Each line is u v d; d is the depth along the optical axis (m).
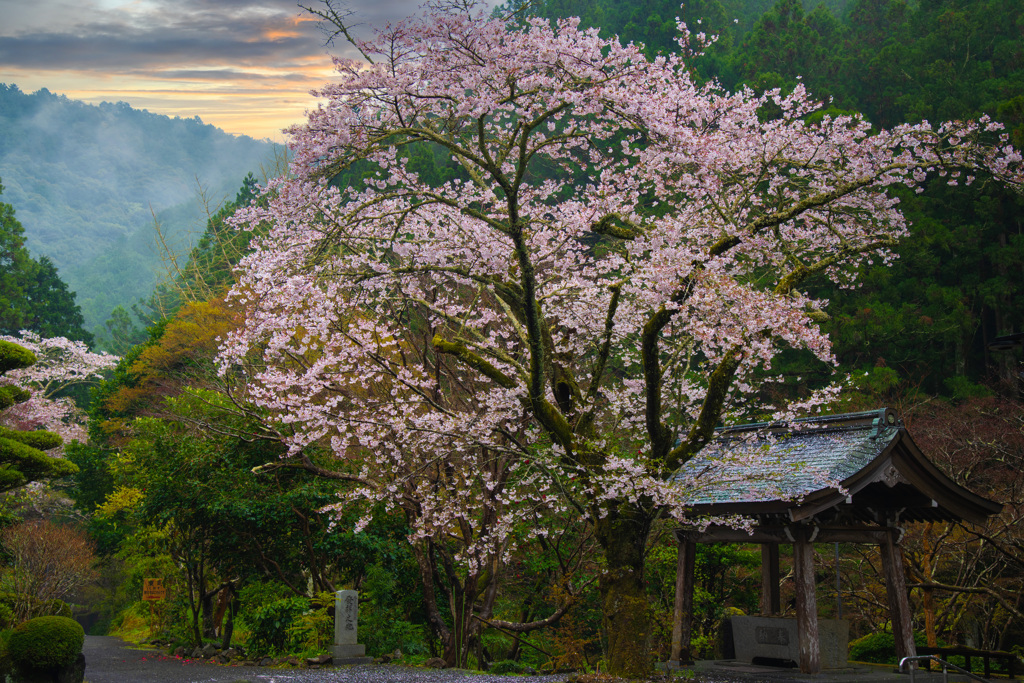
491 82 8.99
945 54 31.31
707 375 13.07
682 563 11.54
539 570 13.91
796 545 10.31
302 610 12.60
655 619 12.70
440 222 11.99
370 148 8.96
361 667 11.30
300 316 11.07
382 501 13.75
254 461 13.78
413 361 15.95
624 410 13.21
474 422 11.20
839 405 19.89
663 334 12.73
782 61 34.47
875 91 31.89
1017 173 9.75
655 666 11.12
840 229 11.45
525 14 9.23
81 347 30.30
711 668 10.91
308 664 11.41
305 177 8.96
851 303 25.36
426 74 8.95
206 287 32.75
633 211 11.31
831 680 9.66
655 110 8.59
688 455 9.91
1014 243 24.05
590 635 14.06
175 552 16.30
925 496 10.40
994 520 15.31
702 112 9.49
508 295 11.03
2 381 25.50
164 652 14.49
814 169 10.48
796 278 10.23
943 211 26.34
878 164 10.11
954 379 22.64
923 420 18.27
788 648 10.97
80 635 9.17
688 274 8.98
